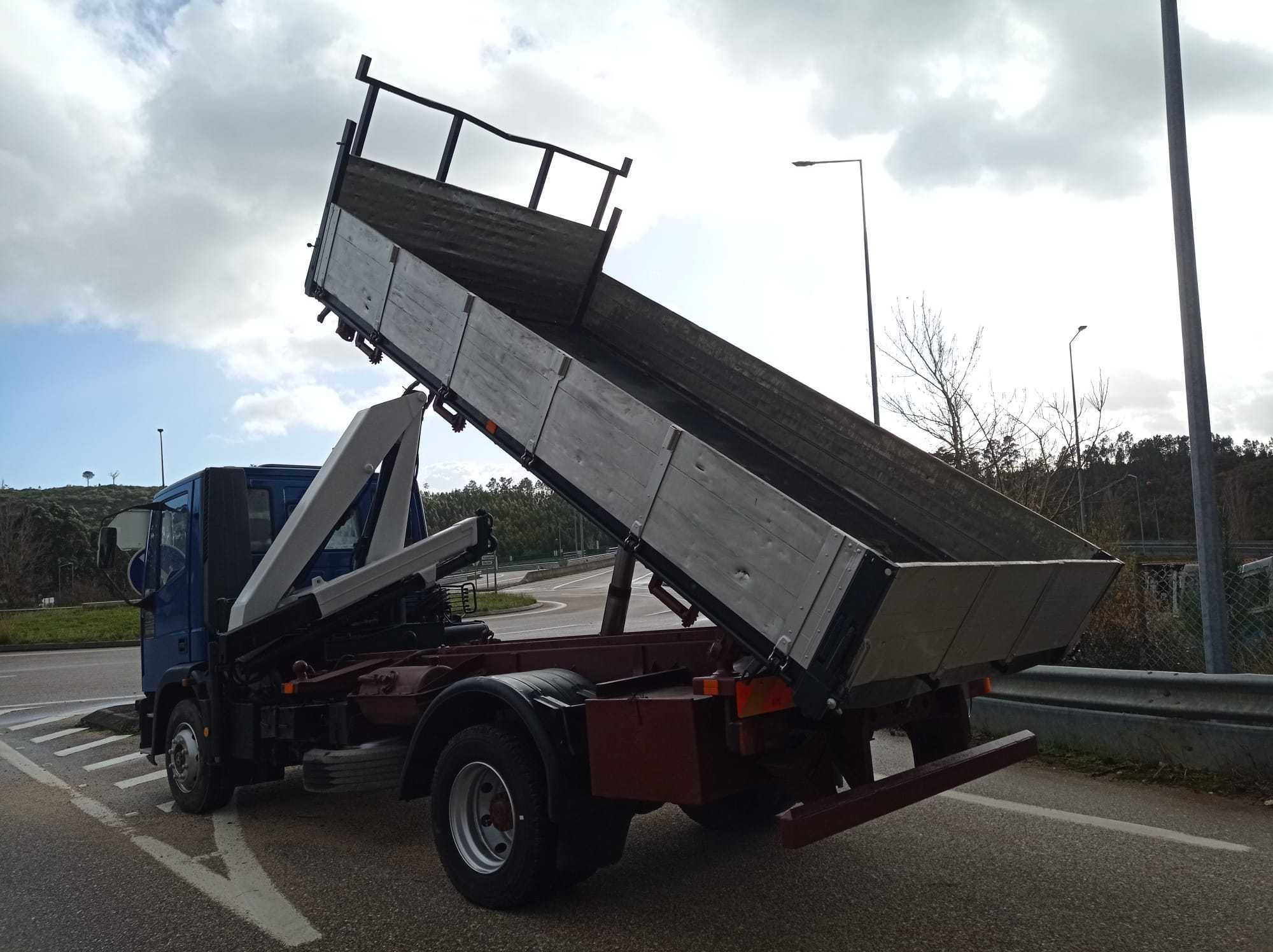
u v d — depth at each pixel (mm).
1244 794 5246
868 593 2775
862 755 3551
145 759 8094
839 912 3730
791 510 2986
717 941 3484
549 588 49031
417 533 6680
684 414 5219
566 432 3832
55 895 4391
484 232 5809
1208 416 6887
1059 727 6379
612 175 6312
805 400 5043
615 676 4289
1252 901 3666
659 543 3418
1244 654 7988
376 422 6086
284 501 6523
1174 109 7250
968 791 5559
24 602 50812
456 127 5602
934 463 4465
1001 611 3453
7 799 6742
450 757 4105
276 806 6180
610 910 3852
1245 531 36625
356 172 5316
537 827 3746
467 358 4352
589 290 6355
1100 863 4199
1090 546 3961
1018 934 3438
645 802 3695
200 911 4086
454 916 3867
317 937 3709
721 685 3201
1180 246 7137
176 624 6418
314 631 5871
